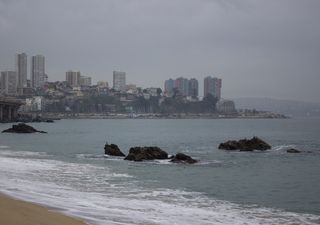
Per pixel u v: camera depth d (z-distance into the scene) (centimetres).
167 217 1894
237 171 4097
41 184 2655
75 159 4869
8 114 18638
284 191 2950
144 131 14262
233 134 12381
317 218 2091
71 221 1619
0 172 3103
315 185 3253
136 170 3900
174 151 6538
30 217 1581
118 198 2334
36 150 6122
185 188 2931
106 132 13325
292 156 5728
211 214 2050
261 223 1934
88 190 2570
